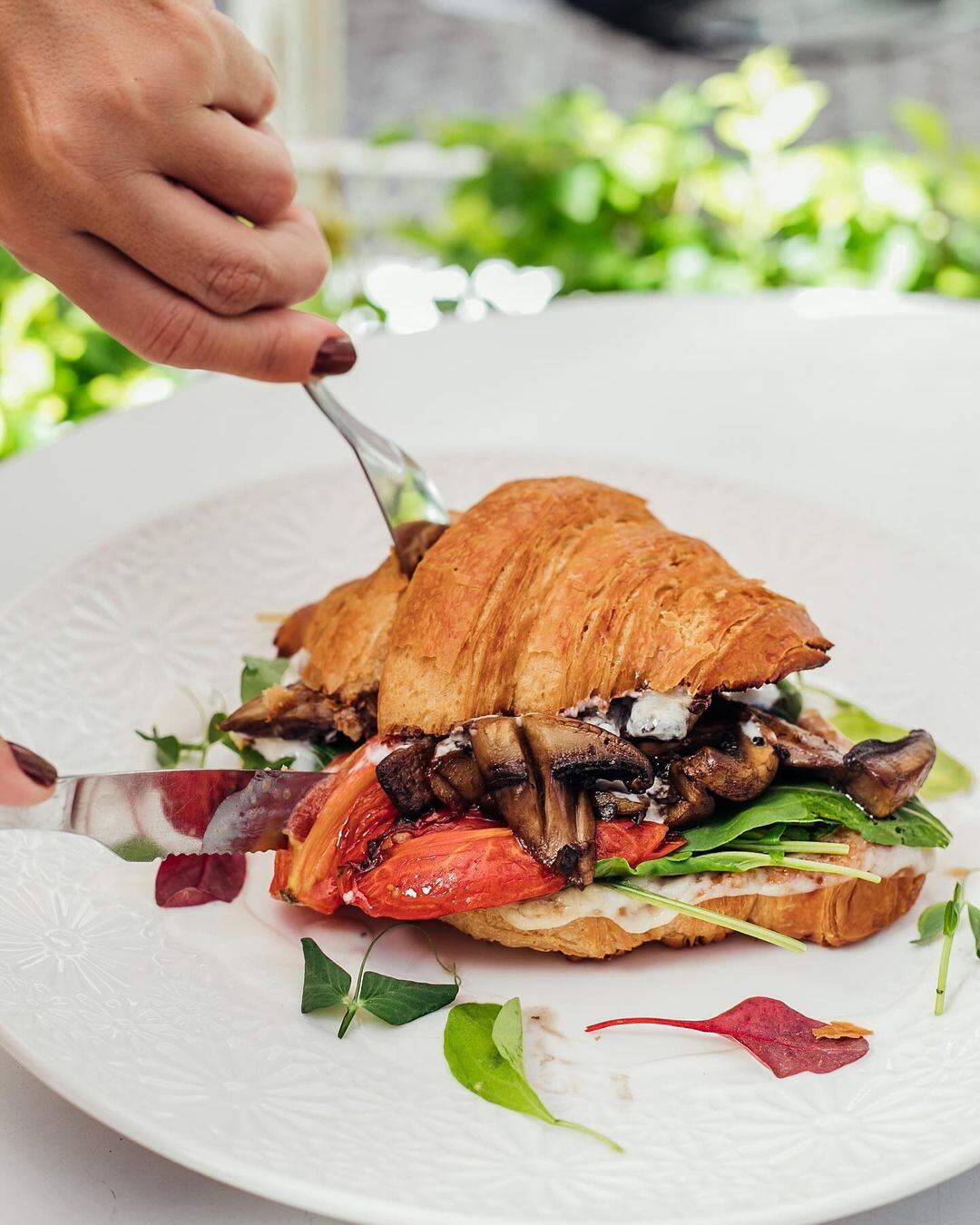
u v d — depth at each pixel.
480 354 0.93
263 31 1.36
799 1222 0.49
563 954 0.59
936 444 0.86
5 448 1.01
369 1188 0.50
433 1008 0.56
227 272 0.57
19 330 1.03
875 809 0.59
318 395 0.62
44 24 0.54
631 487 0.78
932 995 0.57
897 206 1.12
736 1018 0.56
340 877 0.59
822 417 0.88
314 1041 0.55
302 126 1.43
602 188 1.18
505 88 2.02
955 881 0.61
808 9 1.54
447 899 0.57
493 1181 0.51
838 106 1.98
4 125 0.54
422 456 0.78
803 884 0.59
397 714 0.60
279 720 0.63
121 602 0.71
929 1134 0.51
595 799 0.58
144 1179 0.53
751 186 1.15
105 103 0.54
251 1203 0.53
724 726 0.60
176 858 0.60
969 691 0.68
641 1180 0.51
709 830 0.59
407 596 0.61
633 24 1.62
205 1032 0.55
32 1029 0.53
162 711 0.68
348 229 1.25
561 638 0.59
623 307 0.98
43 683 0.67
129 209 0.55
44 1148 0.54
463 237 1.22
